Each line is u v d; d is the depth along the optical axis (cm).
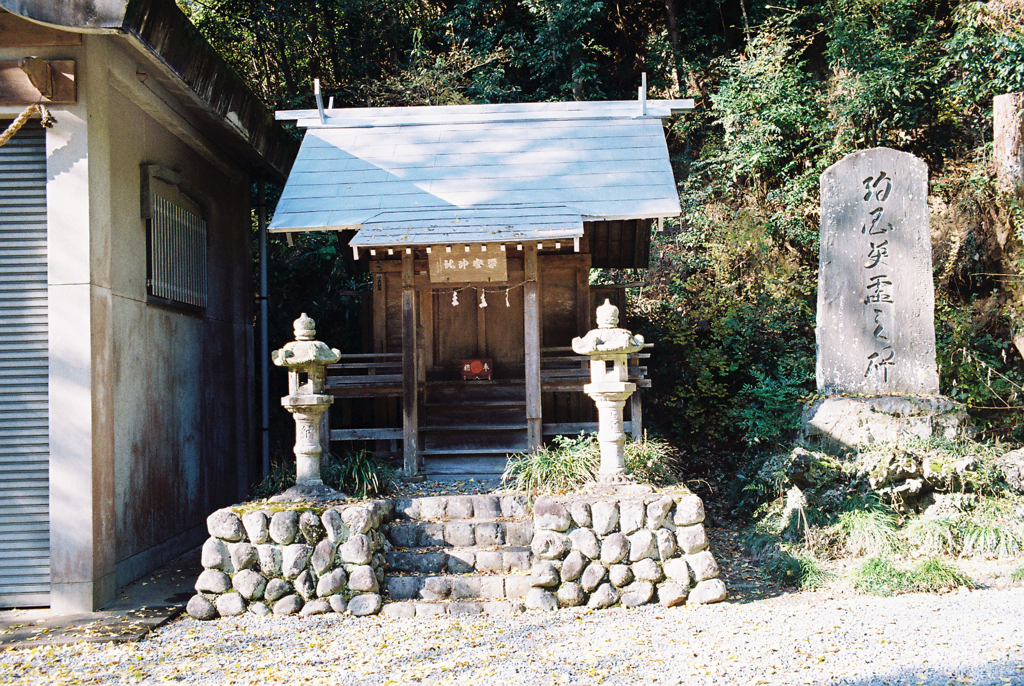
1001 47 988
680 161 1362
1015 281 978
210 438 838
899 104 1125
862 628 477
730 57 1395
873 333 793
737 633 476
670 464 786
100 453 565
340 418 882
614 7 1516
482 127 865
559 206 718
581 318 813
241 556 541
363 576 539
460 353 814
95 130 574
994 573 601
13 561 559
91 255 562
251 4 1330
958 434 763
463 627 504
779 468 733
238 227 920
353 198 743
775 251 1150
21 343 570
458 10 1365
